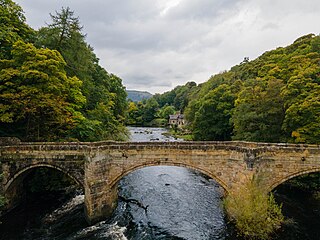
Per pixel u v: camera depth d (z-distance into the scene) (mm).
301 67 38281
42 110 25562
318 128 25578
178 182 32688
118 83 70688
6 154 21469
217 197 27297
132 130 103938
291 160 20516
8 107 22516
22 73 22844
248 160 19234
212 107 53188
